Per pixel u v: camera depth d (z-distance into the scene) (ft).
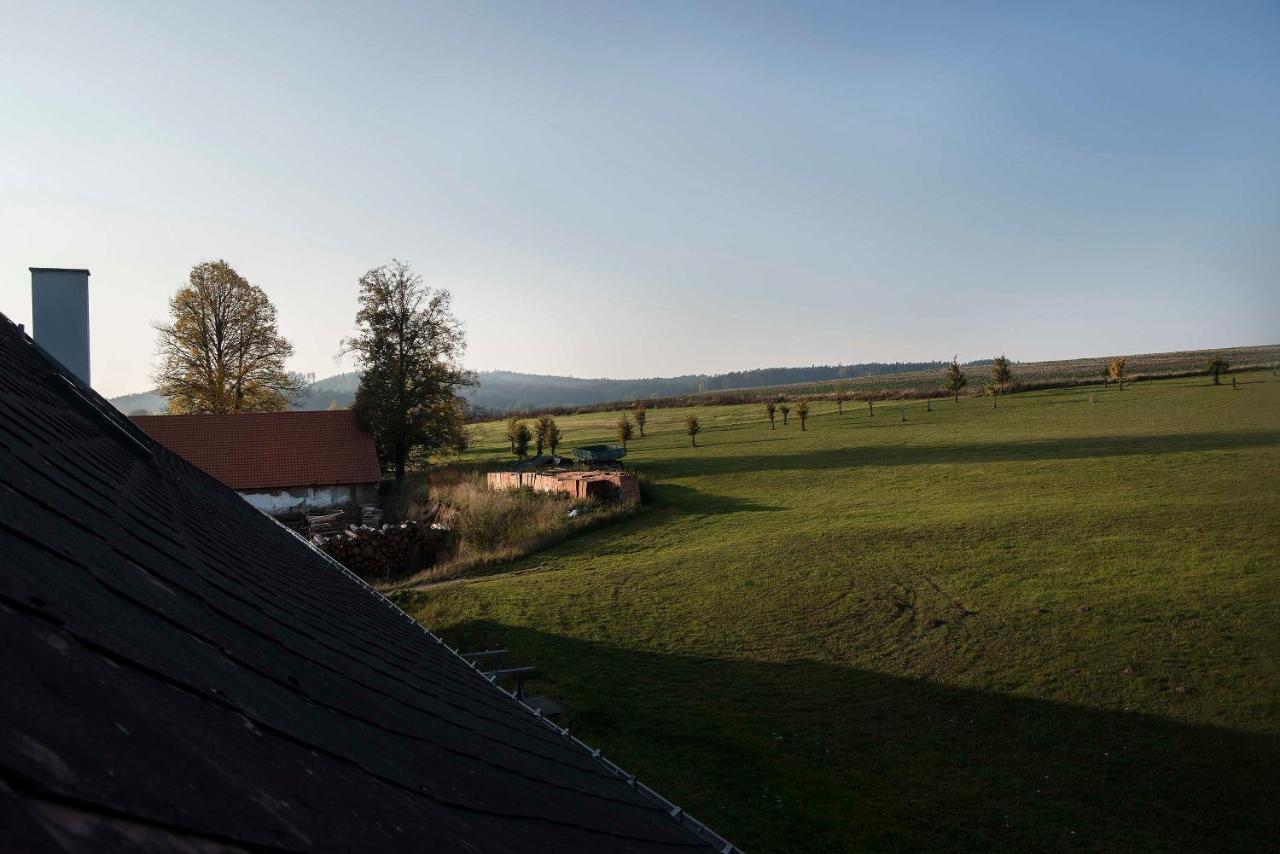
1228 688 51.01
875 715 53.62
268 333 174.29
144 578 10.25
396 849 6.91
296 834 5.80
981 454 148.36
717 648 66.80
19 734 4.22
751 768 47.70
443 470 159.02
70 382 33.19
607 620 74.54
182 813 4.83
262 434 149.38
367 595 31.48
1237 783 42.39
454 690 18.48
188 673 7.55
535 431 224.53
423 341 160.15
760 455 172.76
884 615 70.03
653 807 19.07
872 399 277.44
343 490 143.02
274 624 13.38
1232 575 68.18
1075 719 50.37
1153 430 157.07
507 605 80.07
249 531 28.53
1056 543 83.05
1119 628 61.31
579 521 111.04
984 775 45.60
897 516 103.45
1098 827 40.16
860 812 42.80
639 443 219.61
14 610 5.65
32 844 3.33
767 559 88.07
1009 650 60.64
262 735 7.34
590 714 55.72
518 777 13.29
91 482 14.78
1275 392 190.29
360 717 10.83
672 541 102.17
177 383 167.02
